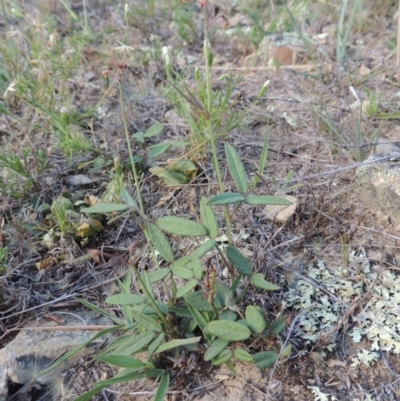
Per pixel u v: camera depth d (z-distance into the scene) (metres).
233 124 0.44
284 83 0.51
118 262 0.35
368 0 0.60
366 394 0.28
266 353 0.27
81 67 0.53
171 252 0.29
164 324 0.29
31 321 0.33
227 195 0.28
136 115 0.47
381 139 0.43
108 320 0.33
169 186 0.40
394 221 0.36
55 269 0.35
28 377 0.30
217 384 0.29
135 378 0.28
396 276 0.33
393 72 0.50
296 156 0.42
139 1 0.64
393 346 0.30
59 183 0.41
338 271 0.33
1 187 0.39
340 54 0.52
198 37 0.59
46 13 0.61
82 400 0.27
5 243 0.37
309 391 0.28
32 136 0.45
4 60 0.49
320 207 0.37
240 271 0.29
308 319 0.31
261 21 0.60
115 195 0.35
